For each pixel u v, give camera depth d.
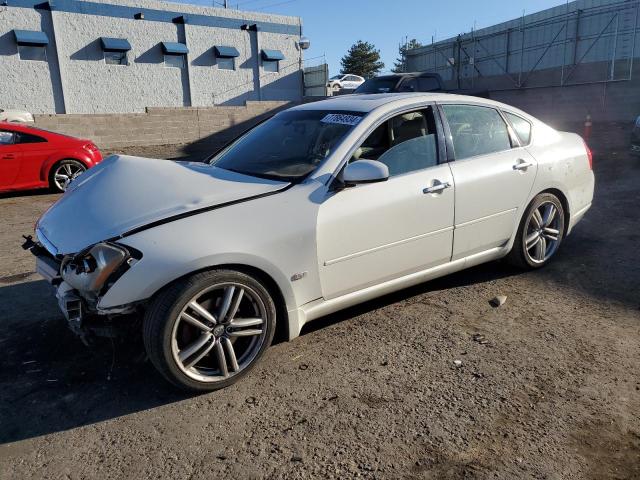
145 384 3.10
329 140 3.61
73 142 10.01
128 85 27.34
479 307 4.02
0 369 3.28
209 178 3.41
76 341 3.62
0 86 23.89
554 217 4.78
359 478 2.31
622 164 10.27
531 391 2.91
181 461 2.45
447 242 3.90
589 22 20.02
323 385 3.03
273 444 2.54
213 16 29.50
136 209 3.00
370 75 77.62
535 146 4.55
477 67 25.81
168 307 2.75
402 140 3.74
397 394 2.92
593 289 4.30
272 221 3.05
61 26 24.83
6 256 5.67
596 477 2.28
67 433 2.68
